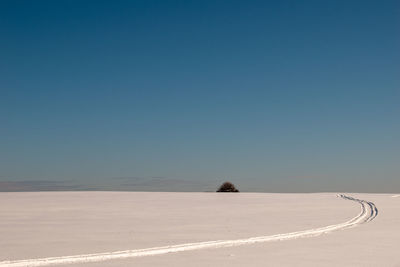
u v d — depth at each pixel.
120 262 11.15
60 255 12.11
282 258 11.85
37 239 15.38
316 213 27.03
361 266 10.97
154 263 11.03
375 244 14.45
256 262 11.29
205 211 28.41
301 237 16.16
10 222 21.31
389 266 11.01
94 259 11.53
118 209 29.62
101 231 17.80
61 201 37.53
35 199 39.97
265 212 27.81
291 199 43.47
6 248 13.34
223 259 11.64
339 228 19.14
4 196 44.50
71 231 17.75
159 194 50.91
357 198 45.66
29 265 10.76
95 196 45.16
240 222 21.48
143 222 21.34
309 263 11.27
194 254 12.37
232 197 46.81
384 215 25.86
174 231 17.80
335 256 12.22
